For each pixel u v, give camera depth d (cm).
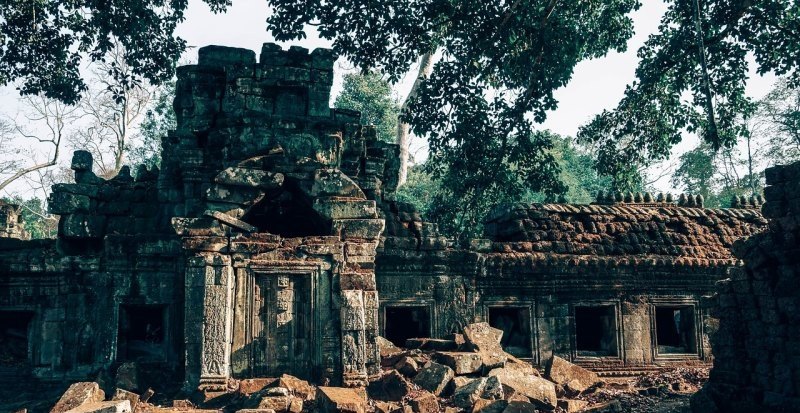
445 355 1310
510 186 2125
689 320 1773
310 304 1291
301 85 1469
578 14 2041
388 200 1684
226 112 1493
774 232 1084
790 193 1049
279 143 1396
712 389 1188
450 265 1644
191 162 1476
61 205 1458
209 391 1203
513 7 1808
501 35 1905
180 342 1442
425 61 2747
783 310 1067
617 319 1709
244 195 1312
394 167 1720
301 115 1477
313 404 1137
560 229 1738
